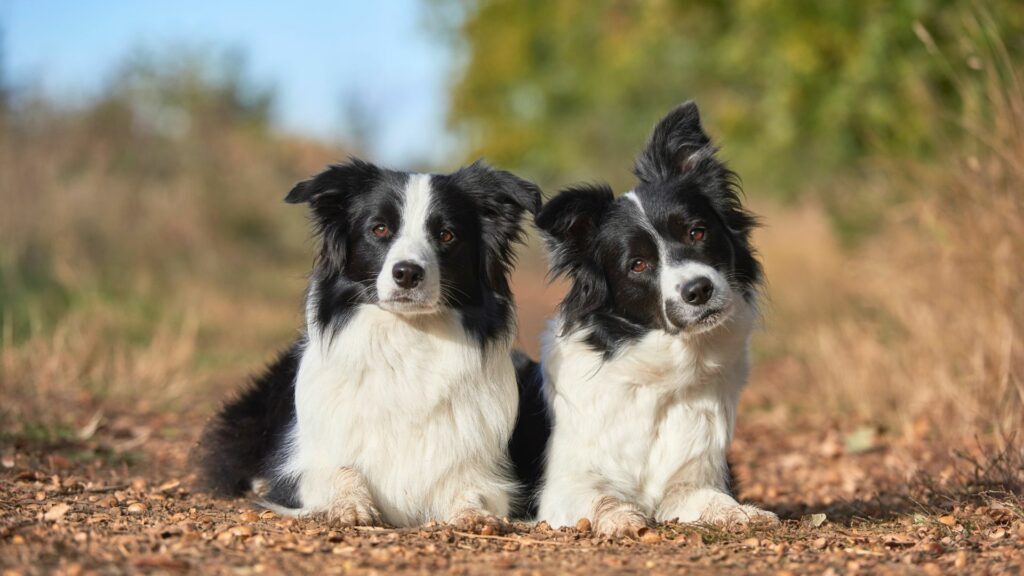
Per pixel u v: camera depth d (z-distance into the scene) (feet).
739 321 20.30
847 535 18.44
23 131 56.70
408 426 19.45
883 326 37.29
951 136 38.81
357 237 19.90
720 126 57.52
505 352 20.59
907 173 37.81
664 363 19.93
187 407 34.32
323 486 19.56
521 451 21.36
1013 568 15.38
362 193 20.13
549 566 15.74
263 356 43.86
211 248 64.69
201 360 42.65
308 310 20.70
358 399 19.48
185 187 67.62
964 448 26.12
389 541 17.17
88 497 20.95
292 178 81.35
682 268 19.58
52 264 50.21
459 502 19.48
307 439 20.06
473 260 20.21
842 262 47.50
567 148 121.29
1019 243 28.17
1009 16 39.09
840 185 49.32
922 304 33.40
